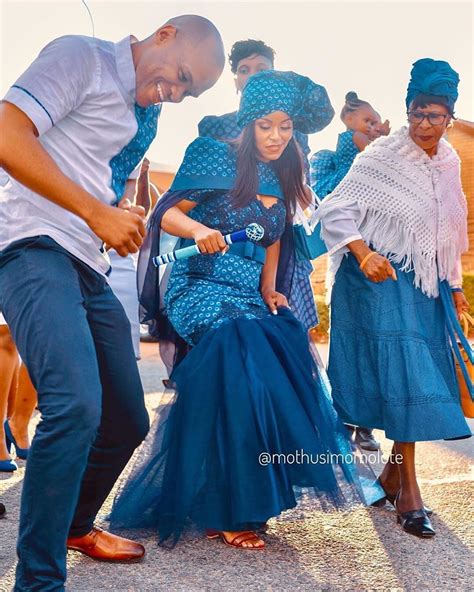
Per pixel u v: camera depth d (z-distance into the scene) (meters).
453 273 3.92
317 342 12.28
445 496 4.09
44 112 2.52
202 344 3.40
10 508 3.70
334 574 3.09
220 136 4.37
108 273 2.89
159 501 3.40
